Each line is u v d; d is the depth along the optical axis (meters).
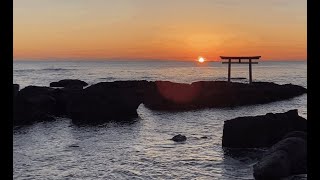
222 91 49.00
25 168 18.81
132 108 37.59
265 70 181.50
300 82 89.25
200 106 46.69
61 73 140.00
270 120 22.94
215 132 29.72
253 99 49.56
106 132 30.17
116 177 17.17
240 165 19.00
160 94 47.22
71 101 36.16
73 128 31.88
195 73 149.50
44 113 35.38
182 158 20.83
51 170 18.47
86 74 133.25
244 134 22.70
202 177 16.89
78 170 18.47
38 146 24.55
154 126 33.12
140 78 108.12
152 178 16.89
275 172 15.51
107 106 36.41
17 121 33.62
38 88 39.97
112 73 143.25
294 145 16.84
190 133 29.39
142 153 22.33
